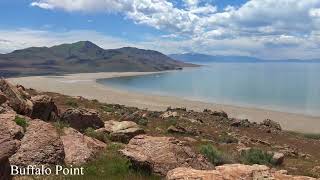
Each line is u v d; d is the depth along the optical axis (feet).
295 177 45.16
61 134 65.10
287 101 443.32
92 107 181.06
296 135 192.13
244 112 328.70
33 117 90.22
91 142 65.82
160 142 62.39
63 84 602.03
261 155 89.66
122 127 100.37
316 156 132.77
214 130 158.92
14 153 49.11
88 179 49.96
